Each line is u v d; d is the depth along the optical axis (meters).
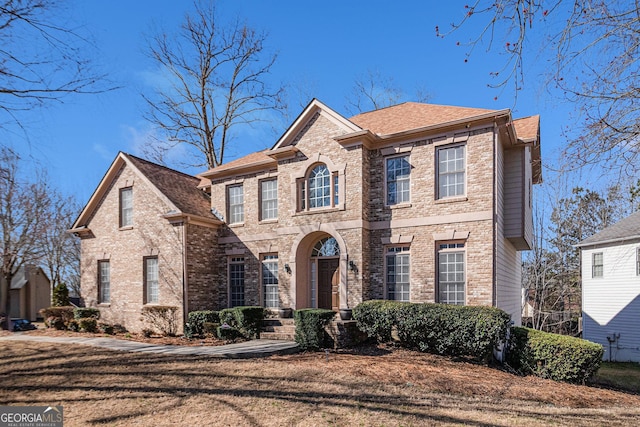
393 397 8.48
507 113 13.07
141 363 10.89
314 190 16.75
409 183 15.09
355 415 7.36
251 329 15.17
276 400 8.08
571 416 7.97
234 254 19.12
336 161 15.96
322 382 9.33
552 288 30.02
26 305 34.94
